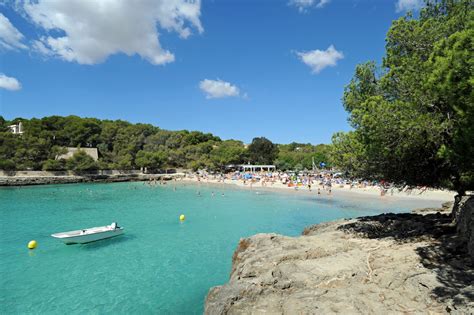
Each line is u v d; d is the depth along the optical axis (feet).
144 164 275.80
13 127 303.07
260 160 335.47
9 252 58.54
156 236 71.87
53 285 44.24
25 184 201.77
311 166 311.68
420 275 28.25
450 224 49.67
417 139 36.50
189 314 36.52
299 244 43.01
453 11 40.11
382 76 46.96
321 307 24.67
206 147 329.72
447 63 24.89
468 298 22.12
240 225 84.43
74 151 259.39
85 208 113.29
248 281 31.65
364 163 49.49
